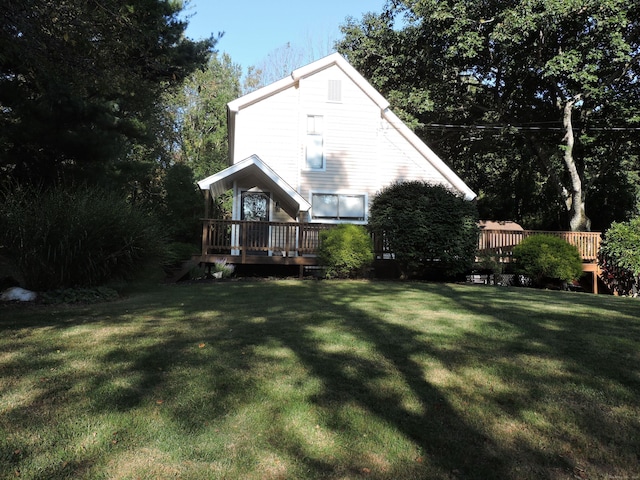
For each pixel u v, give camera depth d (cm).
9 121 1048
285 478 243
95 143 1144
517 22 1702
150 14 1063
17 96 1012
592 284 1562
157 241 864
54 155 1153
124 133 1355
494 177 3064
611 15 1712
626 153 2367
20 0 691
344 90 1688
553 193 2836
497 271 1388
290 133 1653
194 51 1371
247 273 1364
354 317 621
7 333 509
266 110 1644
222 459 258
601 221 2659
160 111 2433
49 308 674
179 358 424
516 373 399
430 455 269
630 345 489
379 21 2259
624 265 1368
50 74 892
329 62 1666
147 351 445
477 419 314
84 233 758
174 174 2339
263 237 1377
